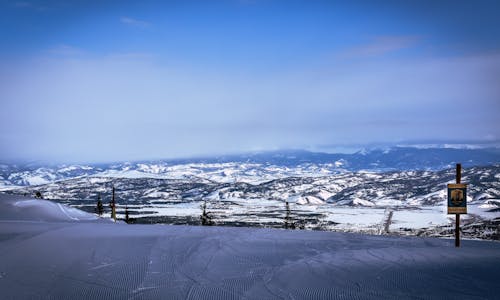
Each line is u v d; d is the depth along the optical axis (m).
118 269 10.13
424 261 11.30
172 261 11.05
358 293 8.41
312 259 11.52
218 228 17.17
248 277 9.62
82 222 17.94
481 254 12.34
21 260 10.77
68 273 9.74
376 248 13.35
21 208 18.48
